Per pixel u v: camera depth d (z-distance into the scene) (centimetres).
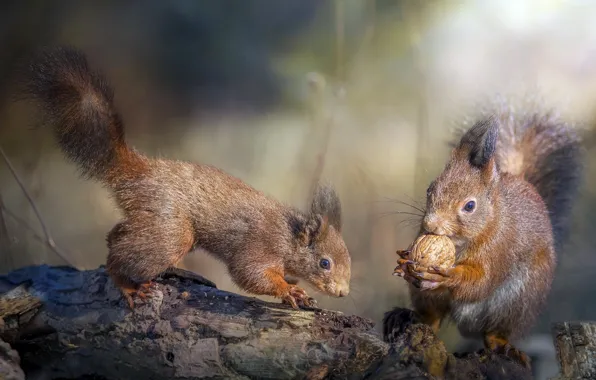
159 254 853
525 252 903
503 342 925
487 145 857
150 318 810
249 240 905
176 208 880
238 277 903
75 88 902
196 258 1338
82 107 895
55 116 905
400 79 1866
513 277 909
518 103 1231
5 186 1505
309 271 923
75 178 1603
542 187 1095
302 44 2014
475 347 1127
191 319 802
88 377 824
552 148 1119
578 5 2020
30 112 1005
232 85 2025
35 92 905
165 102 1970
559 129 1143
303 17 2048
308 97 1870
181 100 1983
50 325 818
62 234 1412
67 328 816
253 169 1695
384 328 946
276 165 1700
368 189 1522
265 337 787
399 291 1264
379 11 1941
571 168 1142
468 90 1783
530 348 1112
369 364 770
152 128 1895
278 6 2072
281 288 888
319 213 930
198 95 1998
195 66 2039
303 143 1733
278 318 801
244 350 785
